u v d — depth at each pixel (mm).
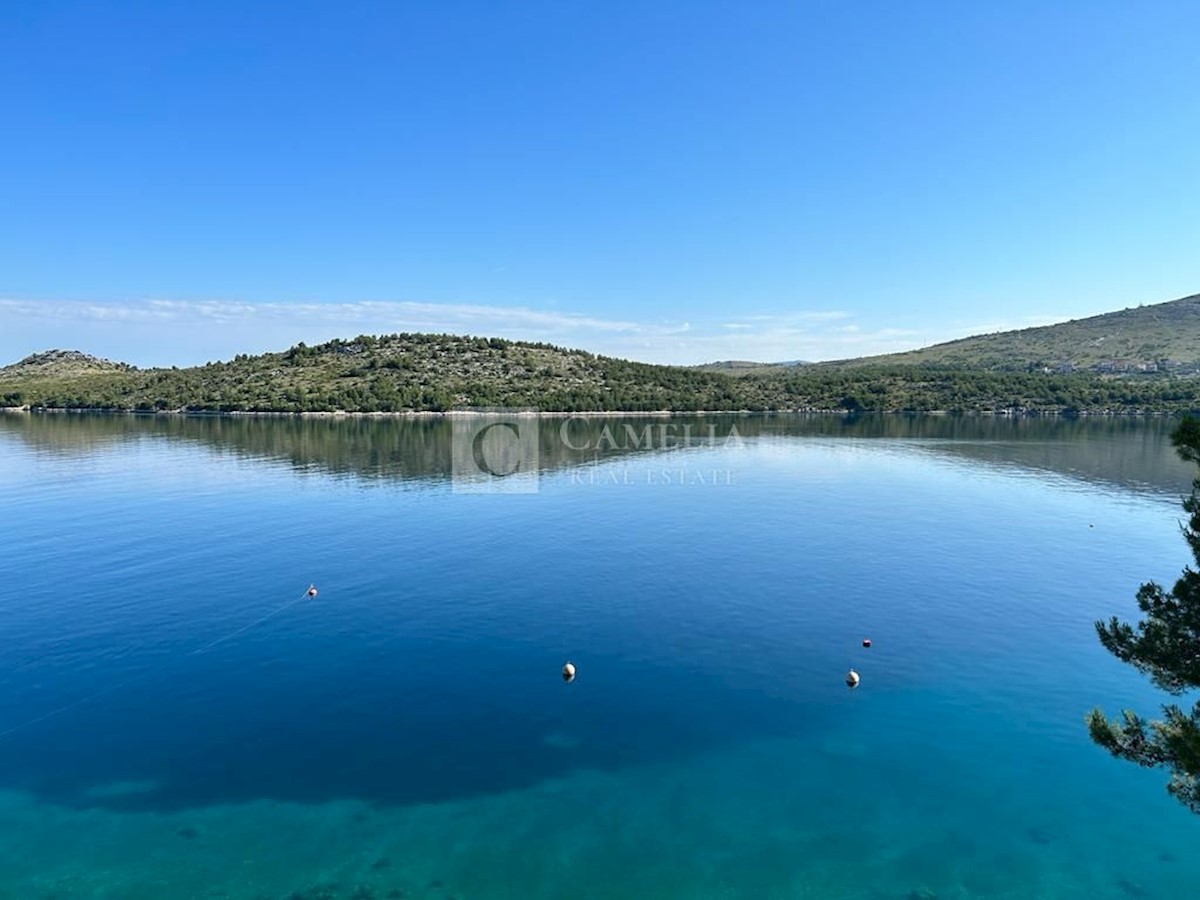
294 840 15352
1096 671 23906
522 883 14047
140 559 37719
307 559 37906
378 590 32594
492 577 34844
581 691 22422
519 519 49219
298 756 18656
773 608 30297
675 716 20859
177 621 28484
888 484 67250
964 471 76938
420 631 27484
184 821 16031
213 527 45719
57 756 18656
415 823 15953
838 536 44438
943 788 17312
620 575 35250
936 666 24359
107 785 17391
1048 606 30719
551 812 16344
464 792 17125
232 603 30625
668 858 14797
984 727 20203
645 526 47125
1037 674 23703
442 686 22781
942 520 49562
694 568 36625
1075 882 14156
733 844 15250
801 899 13633
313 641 26422
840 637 26984
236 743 19281
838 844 15242
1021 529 46750
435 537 43469
